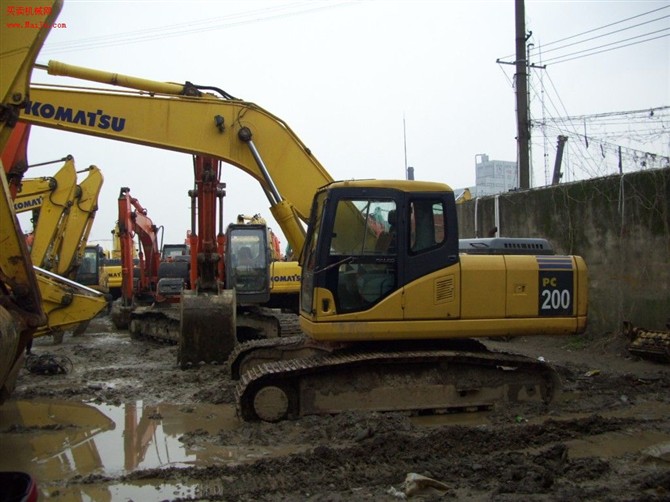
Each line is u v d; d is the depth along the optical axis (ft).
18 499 9.05
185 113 28.27
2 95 18.98
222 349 33.88
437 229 24.44
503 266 24.86
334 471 17.79
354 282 23.76
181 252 77.71
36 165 42.55
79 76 27.50
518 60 65.26
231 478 17.53
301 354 27.89
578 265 25.76
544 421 22.41
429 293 24.02
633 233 38.06
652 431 21.67
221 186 39.75
